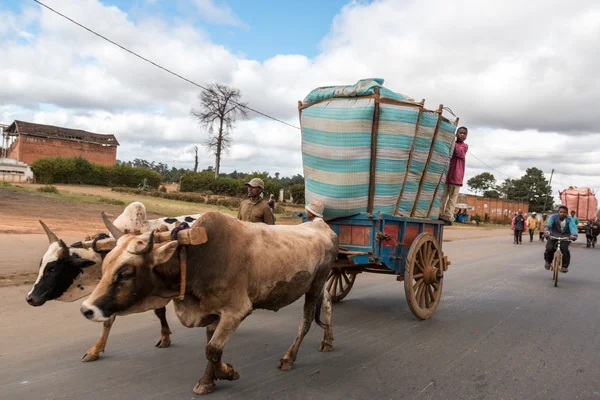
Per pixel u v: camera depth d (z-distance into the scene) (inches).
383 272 291.6
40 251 425.7
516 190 3617.1
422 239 270.4
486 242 956.6
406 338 232.1
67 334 215.3
